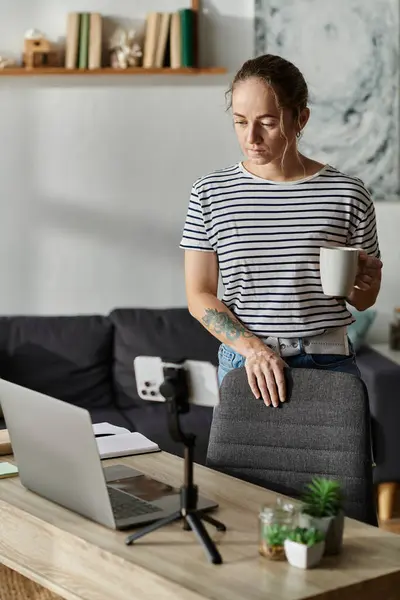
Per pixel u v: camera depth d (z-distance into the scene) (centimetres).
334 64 494
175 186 498
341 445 223
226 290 250
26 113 483
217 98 493
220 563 166
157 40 477
